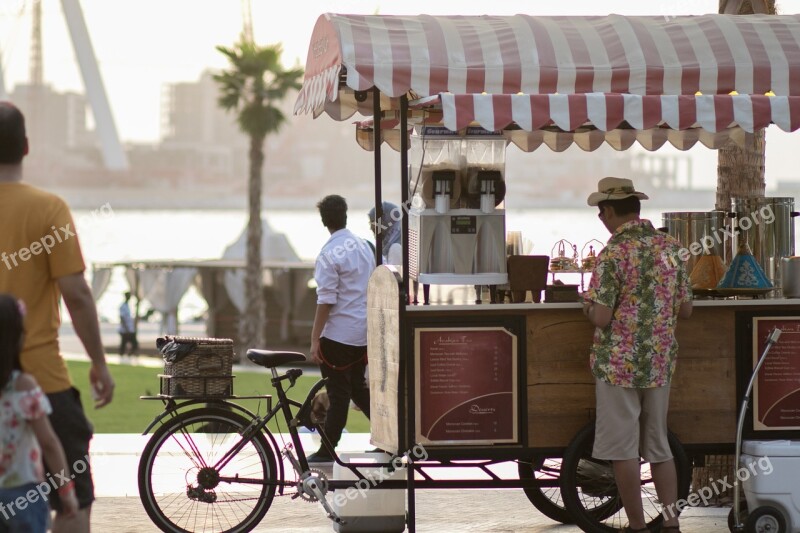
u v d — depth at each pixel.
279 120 99.44
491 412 19.02
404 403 18.89
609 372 18.41
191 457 20.36
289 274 96.00
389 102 23.91
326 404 25.25
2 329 13.34
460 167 19.72
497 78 19.08
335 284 24.61
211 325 98.19
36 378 14.79
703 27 20.33
